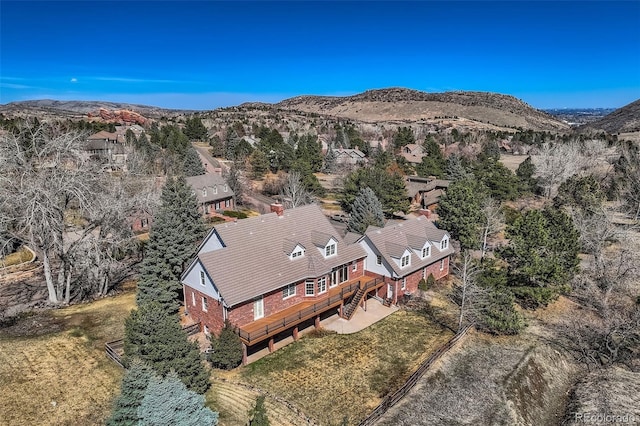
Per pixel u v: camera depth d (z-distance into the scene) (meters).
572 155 82.38
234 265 30.59
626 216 58.59
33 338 30.73
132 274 45.94
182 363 23.92
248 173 92.94
